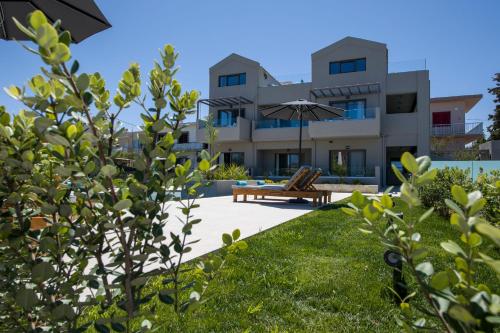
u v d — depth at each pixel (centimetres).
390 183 1948
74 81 77
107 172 81
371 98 1909
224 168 1562
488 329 54
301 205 908
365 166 1916
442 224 530
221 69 2303
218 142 2219
